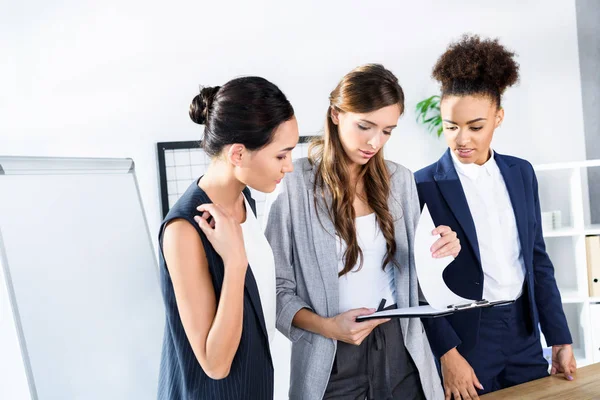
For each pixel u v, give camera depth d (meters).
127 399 1.94
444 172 1.85
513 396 1.52
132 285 2.11
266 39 3.67
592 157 3.87
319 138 1.57
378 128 1.41
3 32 3.19
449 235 1.43
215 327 1.09
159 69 3.46
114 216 2.15
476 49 1.69
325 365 1.45
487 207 1.84
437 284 1.39
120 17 3.39
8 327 2.97
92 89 3.34
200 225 1.11
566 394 1.51
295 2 3.71
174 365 1.20
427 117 3.95
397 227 1.56
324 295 1.49
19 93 3.21
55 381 1.76
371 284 1.54
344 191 1.49
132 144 3.41
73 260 1.94
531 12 3.92
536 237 1.91
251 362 1.20
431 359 1.60
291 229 1.52
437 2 3.93
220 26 3.58
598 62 3.77
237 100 1.13
